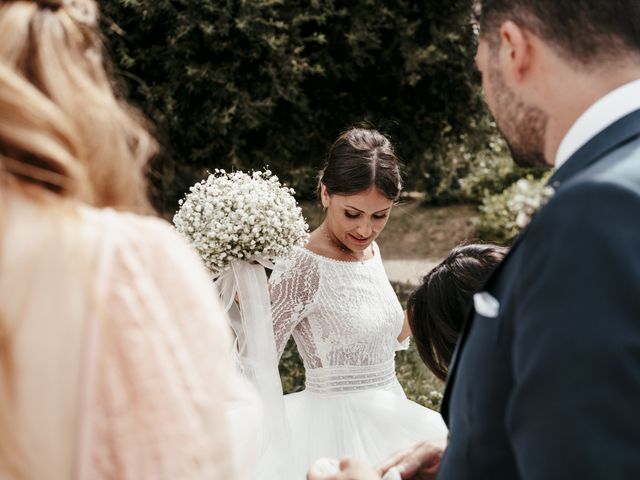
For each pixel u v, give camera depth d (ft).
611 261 2.36
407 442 7.59
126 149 2.79
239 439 2.80
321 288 7.66
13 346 2.30
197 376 2.54
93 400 2.35
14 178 2.41
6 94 2.39
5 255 2.33
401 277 22.89
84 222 2.51
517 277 2.61
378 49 19.71
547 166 3.18
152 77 18.17
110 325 2.40
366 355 7.87
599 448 2.26
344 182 7.55
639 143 2.65
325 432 7.60
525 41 2.95
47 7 2.64
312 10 18.11
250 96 18.17
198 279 2.72
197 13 17.06
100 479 2.34
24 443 2.30
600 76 2.83
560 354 2.35
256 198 7.14
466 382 2.93
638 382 2.28
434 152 22.09
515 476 2.82
